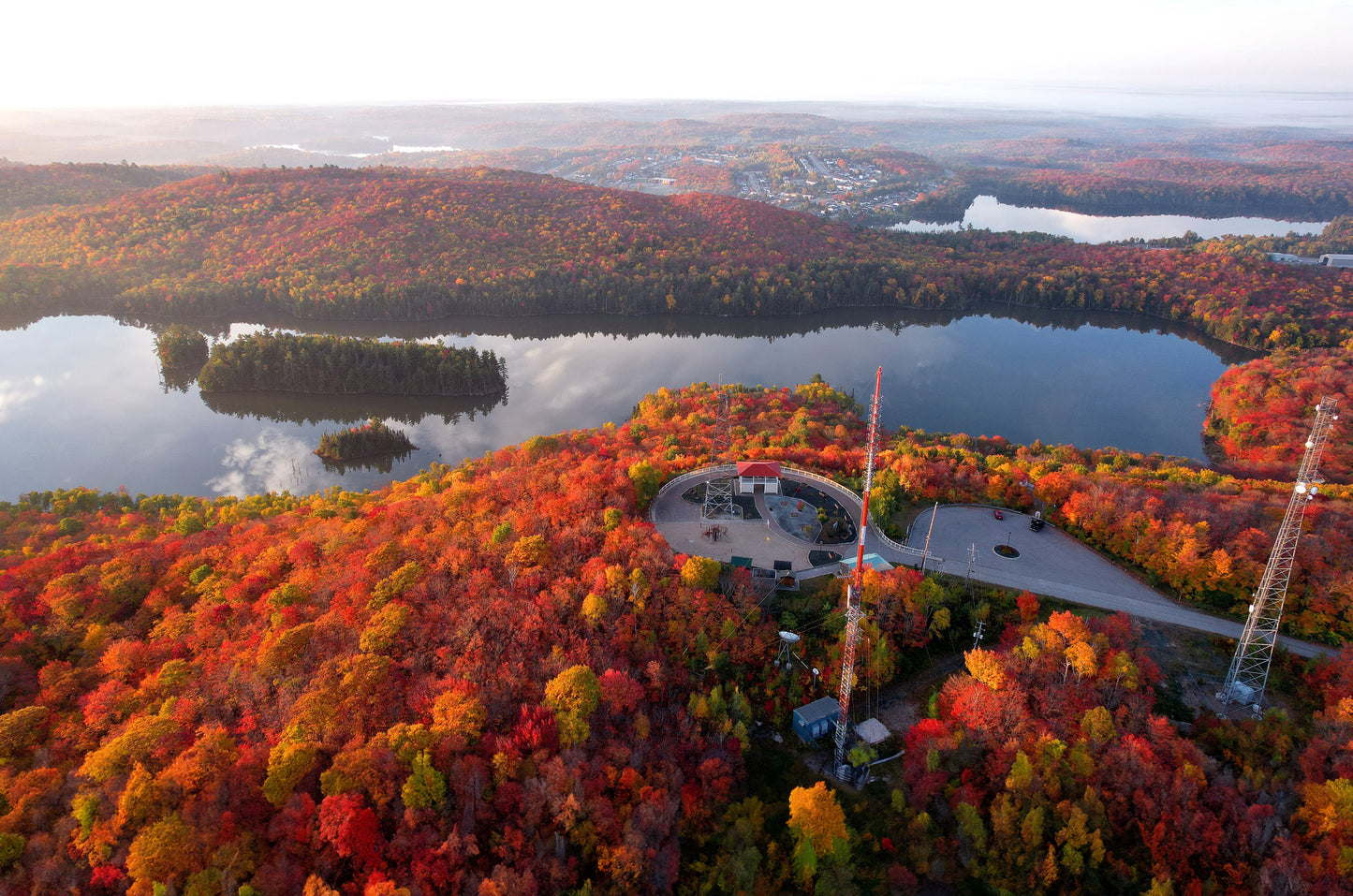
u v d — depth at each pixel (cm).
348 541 12556
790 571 11594
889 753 9288
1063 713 9006
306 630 9719
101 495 18038
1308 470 9100
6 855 7000
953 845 8081
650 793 7975
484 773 7769
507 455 18225
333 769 7550
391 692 8812
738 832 8062
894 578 10781
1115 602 11175
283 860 7050
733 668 10088
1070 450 19062
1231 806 7850
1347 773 7862
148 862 6675
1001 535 12888
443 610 10138
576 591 10400
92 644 10606
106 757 7781
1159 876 7475
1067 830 7706
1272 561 9256
